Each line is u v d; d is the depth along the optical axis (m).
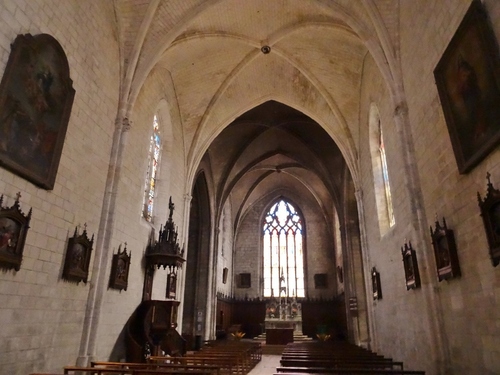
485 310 6.67
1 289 6.58
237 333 29.03
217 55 16.36
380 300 14.34
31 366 7.34
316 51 16.00
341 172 26.22
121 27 11.83
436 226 8.51
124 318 11.50
